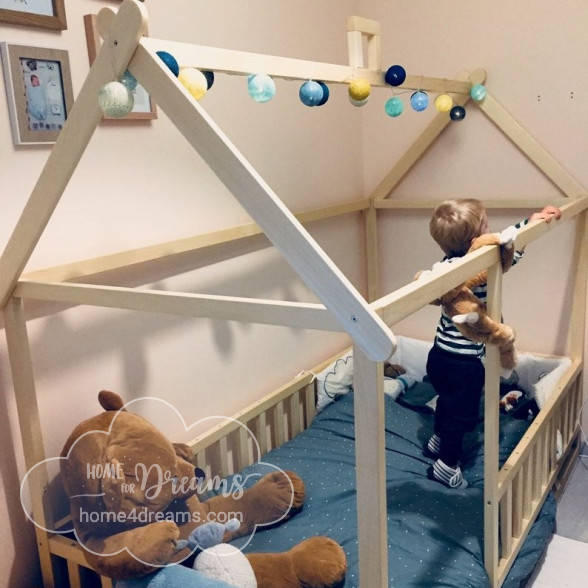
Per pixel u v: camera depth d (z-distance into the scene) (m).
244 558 1.41
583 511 2.18
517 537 1.79
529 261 2.51
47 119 1.48
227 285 2.07
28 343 1.47
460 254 1.82
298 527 1.70
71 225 1.57
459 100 2.45
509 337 1.42
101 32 1.09
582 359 2.44
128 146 1.69
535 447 1.93
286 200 2.31
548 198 2.32
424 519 1.73
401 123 2.63
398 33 2.56
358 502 1.01
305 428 2.39
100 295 1.30
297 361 2.40
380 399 0.96
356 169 2.71
